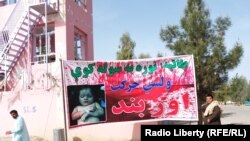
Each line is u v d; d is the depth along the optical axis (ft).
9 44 55.93
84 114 34.55
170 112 35.24
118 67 35.91
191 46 52.65
